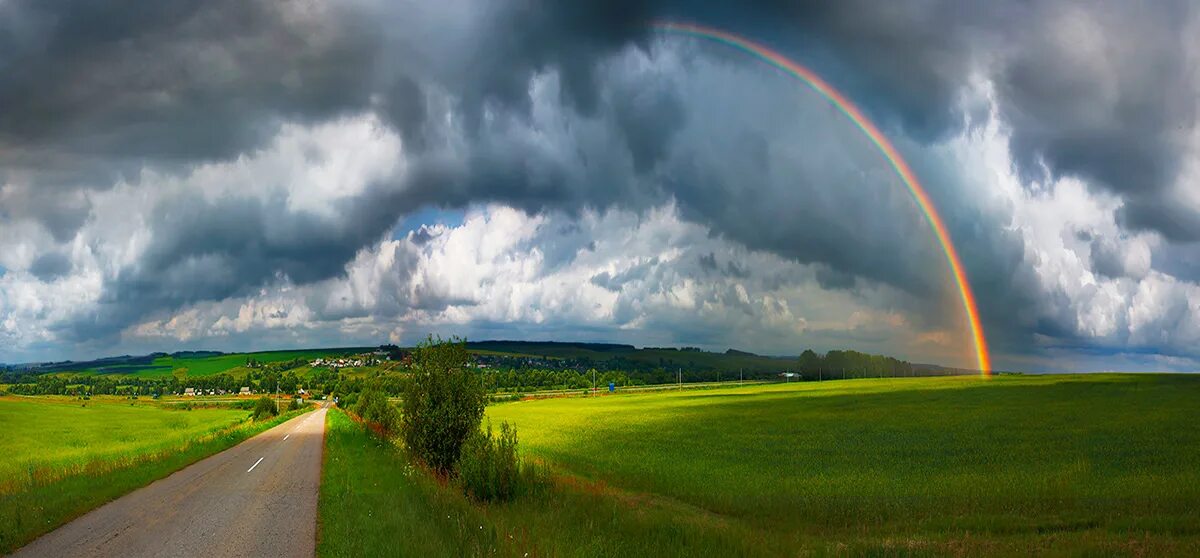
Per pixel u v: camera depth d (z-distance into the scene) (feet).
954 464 103.86
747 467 104.83
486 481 66.85
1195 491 71.82
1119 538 50.21
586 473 101.09
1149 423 158.71
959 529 56.34
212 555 44.93
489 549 41.27
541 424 224.33
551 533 48.52
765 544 48.73
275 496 73.00
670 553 45.96
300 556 44.45
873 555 47.80
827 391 410.52
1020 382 414.41
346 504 62.49
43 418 357.00
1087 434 139.23
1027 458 107.34
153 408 533.96
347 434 175.73
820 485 84.84
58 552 46.39
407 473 82.02
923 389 372.17
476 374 90.43
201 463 113.91
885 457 115.34
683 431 182.29
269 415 364.17
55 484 79.87
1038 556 46.62
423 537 44.11
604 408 339.77
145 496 73.97
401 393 90.43
